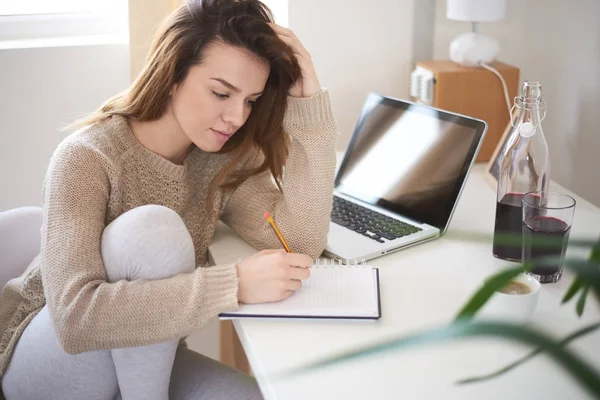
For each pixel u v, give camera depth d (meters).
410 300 1.14
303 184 1.34
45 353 1.21
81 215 1.15
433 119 1.56
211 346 2.28
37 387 1.23
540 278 1.16
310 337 1.03
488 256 1.32
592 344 0.96
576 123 1.95
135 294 1.07
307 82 1.33
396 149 1.61
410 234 1.39
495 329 0.32
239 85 1.24
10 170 2.03
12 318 1.34
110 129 1.27
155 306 1.07
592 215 1.50
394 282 1.21
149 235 1.11
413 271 1.25
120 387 1.17
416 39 2.05
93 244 1.12
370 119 1.71
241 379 1.29
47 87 1.98
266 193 1.43
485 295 0.34
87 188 1.18
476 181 1.75
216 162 1.43
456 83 1.90
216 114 1.26
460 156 1.46
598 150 1.88
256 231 1.39
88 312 1.05
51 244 1.11
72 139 1.23
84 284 1.08
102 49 1.99
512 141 1.33
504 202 1.27
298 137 1.35
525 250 1.16
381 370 0.92
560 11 1.95
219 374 1.31
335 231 1.43
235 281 1.10
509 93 1.94
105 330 1.06
